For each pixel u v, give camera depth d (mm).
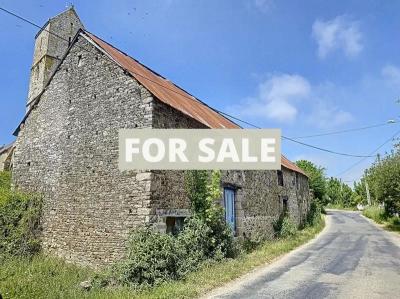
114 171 10703
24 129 14641
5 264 10305
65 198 11945
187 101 15508
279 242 15930
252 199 16109
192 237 10203
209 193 11391
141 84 10680
